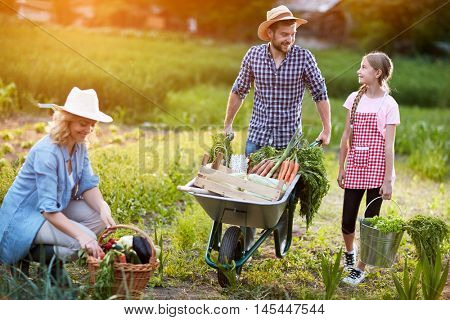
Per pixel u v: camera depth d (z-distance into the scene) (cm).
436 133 1580
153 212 999
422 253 705
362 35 3556
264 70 798
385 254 717
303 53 794
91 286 609
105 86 1742
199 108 1927
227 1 3778
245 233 698
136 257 620
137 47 2839
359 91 766
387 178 744
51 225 640
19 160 1047
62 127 631
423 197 1191
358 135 759
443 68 3120
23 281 622
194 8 3778
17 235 639
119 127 1620
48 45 2034
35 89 1677
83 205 678
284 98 803
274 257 832
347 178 764
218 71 2644
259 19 3781
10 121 1499
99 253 620
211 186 672
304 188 750
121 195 957
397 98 2562
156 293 692
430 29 3428
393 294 713
